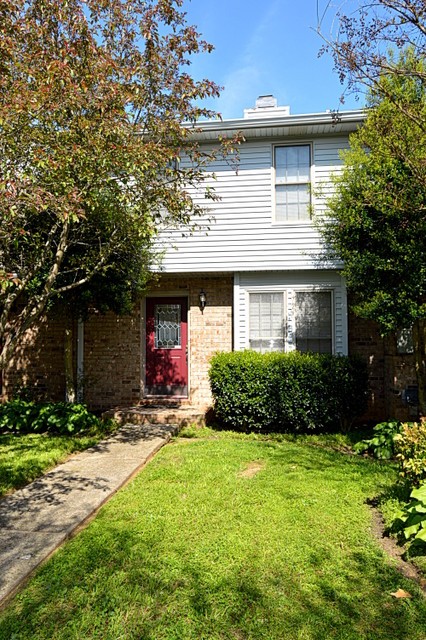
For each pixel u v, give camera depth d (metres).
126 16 5.16
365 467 5.36
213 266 8.80
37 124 4.27
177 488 4.60
